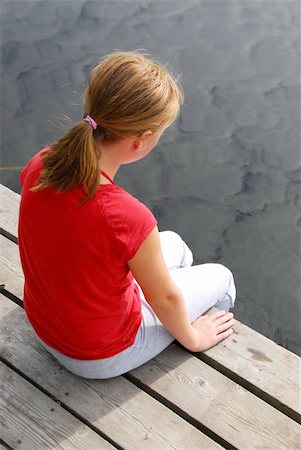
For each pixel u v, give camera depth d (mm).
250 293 3475
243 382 2213
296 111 4656
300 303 3438
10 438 2049
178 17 5578
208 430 2078
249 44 5281
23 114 4523
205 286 2303
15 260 2639
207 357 2275
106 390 2170
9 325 2387
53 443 2037
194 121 4547
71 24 5395
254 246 3742
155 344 2160
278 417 2104
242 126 4520
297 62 5105
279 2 5875
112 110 1564
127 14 5582
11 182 4078
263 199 4020
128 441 2039
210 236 3787
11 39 5199
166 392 2168
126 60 1603
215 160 4277
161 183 4113
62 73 4855
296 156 4309
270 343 2316
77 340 1951
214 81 4875
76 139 1578
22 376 2238
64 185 1613
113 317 1918
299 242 3768
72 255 1700
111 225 1656
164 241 2455
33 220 1708
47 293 1863
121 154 1683
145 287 1852
